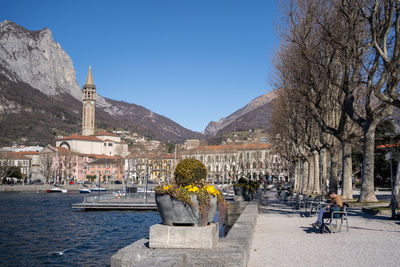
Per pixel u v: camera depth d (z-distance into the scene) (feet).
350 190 106.42
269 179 418.10
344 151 106.42
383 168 241.55
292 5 97.30
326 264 30.01
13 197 273.75
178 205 27.45
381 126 230.27
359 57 85.46
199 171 29.01
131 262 25.94
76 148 628.28
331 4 91.25
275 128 197.88
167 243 26.86
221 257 25.02
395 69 71.10
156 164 522.06
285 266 29.76
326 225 50.65
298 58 100.58
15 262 72.18
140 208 164.25
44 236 101.86
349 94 88.63
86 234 104.06
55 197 274.16
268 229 53.57
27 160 542.98
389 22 72.23
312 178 180.24
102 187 383.45
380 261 30.53
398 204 69.77
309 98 100.63
